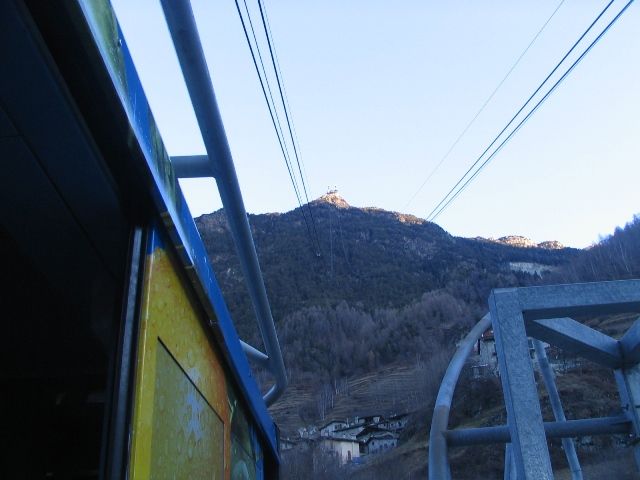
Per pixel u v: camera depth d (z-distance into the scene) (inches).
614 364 338.0
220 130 187.2
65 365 168.4
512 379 254.2
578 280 2898.6
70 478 177.6
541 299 271.3
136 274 109.3
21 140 99.3
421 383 2679.6
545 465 237.9
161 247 120.1
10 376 169.3
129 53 103.4
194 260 138.3
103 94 95.2
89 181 107.3
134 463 96.2
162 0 153.6
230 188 207.8
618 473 1558.8
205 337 159.5
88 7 85.4
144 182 111.1
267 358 343.9
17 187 107.4
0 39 83.9
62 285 134.3
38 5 81.1
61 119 96.0
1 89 91.4
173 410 123.0
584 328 335.3
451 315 3430.1
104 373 173.2
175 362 126.0
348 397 2805.1
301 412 2699.3
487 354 2652.6
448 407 331.9
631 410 327.3
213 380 168.6
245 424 234.1
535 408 248.7
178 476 127.1
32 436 173.2
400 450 2255.2
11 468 167.0
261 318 301.9
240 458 218.8
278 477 308.5
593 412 1923.0
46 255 124.0
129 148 104.7
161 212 117.5
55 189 108.7
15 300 141.8
